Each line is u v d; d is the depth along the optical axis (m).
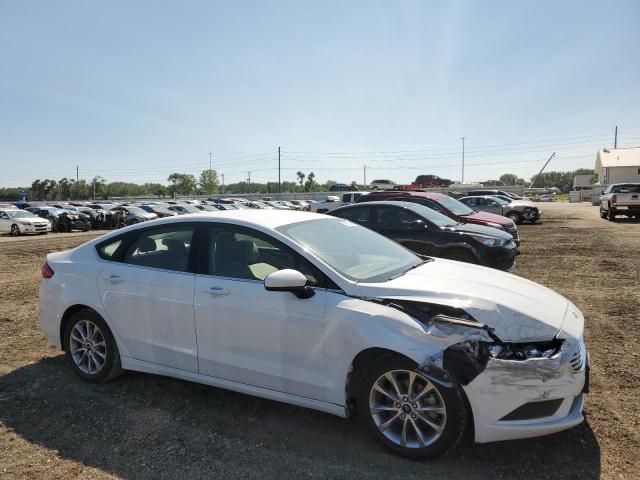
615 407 3.59
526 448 3.09
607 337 5.20
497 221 11.10
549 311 3.09
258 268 3.54
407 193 13.05
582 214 30.17
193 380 3.73
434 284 3.28
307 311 3.19
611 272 9.20
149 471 2.92
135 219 31.66
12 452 3.16
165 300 3.77
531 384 2.75
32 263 12.61
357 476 2.83
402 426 3.01
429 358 2.82
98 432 3.40
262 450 3.13
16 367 4.65
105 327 4.15
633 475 2.78
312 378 3.21
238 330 3.45
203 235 3.82
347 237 4.05
